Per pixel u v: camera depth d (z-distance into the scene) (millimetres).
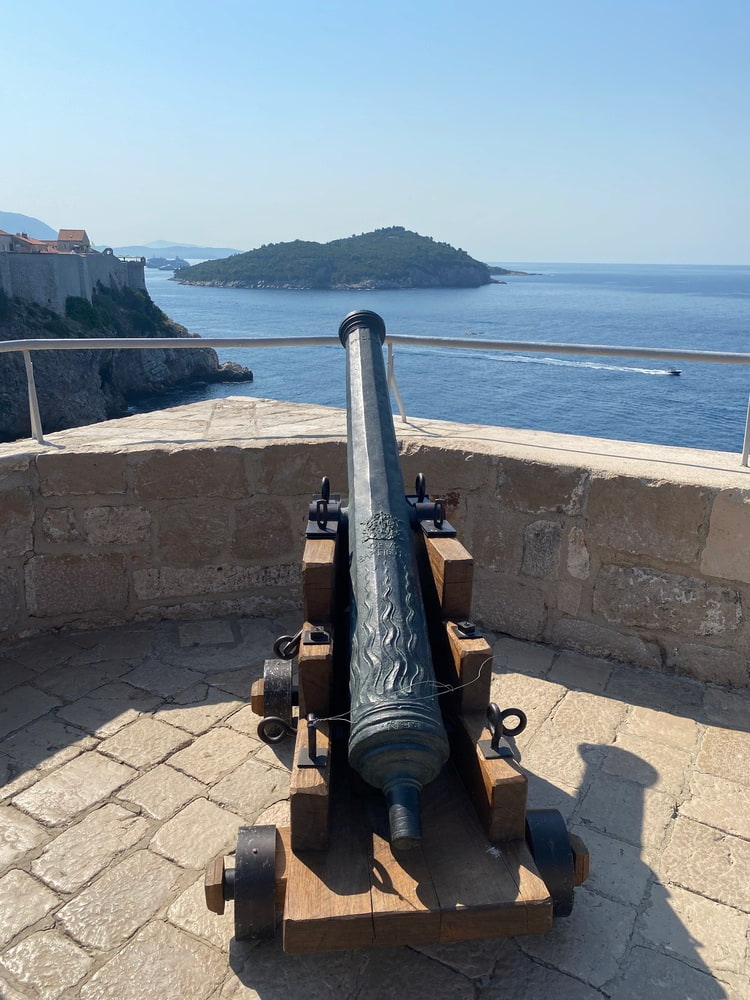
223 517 4020
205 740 3100
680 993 2033
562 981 2062
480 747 2121
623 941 2189
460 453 3867
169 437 4141
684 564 3438
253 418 4844
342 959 2127
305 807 1963
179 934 2209
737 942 2189
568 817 2670
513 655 3754
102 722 3217
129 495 3879
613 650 3693
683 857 2498
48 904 2305
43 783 2840
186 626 4062
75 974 2082
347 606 2730
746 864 2473
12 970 2090
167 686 3492
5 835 2580
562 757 2990
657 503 3424
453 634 2400
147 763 2955
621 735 3131
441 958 2131
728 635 3422
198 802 2740
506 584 3898
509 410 40062
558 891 2057
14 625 3854
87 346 3773
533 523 3752
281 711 2979
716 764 2955
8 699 3389
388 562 2303
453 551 2578
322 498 2896
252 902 1967
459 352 66500
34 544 3820
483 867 1956
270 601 4188
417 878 1915
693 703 3361
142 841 2557
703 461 3664
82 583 3939
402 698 1924
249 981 2062
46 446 3893
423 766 1899
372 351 3350
